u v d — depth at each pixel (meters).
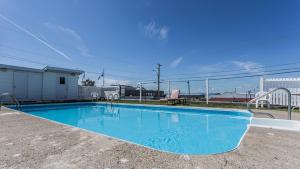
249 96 13.55
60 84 17.33
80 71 18.56
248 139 3.37
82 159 2.36
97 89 20.59
